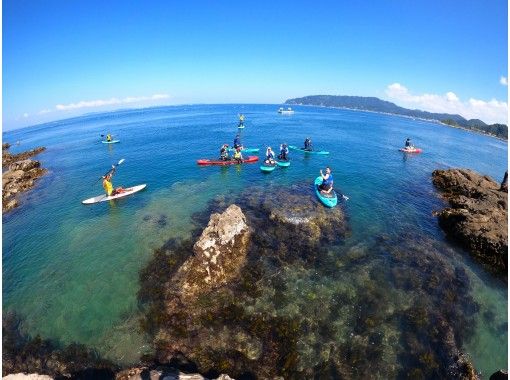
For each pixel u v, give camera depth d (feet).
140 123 323.16
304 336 39.22
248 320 41.19
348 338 39.22
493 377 31.17
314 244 57.06
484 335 40.78
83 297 46.34
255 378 34.27
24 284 50.03
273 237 58.18
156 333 39.81
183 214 70.13
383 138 208.95
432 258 55.42
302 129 235.20
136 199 81.00
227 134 201.87
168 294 45.24
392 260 54.03
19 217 74.08
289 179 93.25
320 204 71.36
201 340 38.58
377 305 44.27
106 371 35.45
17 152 179.63
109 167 118.42
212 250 48.49
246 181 91.66
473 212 66.59
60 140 222.69
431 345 38.83
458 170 99.81
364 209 73.31
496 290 49.39
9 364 37.06
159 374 33.65
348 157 132.26
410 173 110.83
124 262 53.67
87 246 59.16
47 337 40.19
